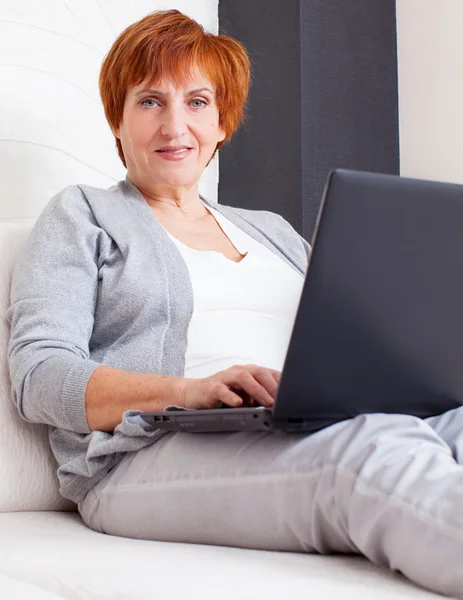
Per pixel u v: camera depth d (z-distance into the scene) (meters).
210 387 1.11
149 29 1.60
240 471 1.02
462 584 0.74
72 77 2.07
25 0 2.00
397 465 0.84
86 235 1.42
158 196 1.65
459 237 0.94
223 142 1.78
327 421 1.00
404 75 2.71
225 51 1.67
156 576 0.83
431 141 2.61
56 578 0.86
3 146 1.92
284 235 1.82
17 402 1.29
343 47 2.58
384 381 0.97
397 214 0.90
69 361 1.25
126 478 1.17
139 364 1.36
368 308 0.91
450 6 2.59
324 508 0.91
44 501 1.39
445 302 0.95
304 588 0.76
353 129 2.58
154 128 1.59
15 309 1.35
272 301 1.55
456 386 1.03
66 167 2.02
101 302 1.40
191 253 1.53
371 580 0.80
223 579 0.80
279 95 2.50
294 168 2.45
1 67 1.94
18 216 1.92
